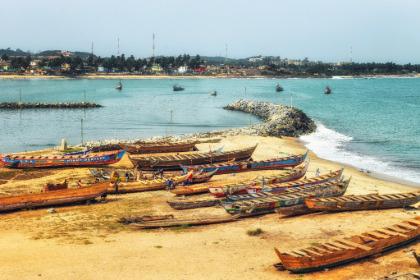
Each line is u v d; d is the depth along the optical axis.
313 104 180.75
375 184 57.28
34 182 55.44
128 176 55.22
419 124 117.69
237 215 42.22
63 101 178.00
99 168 63.75
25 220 41.59
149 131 108.44
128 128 112.88
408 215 43.50
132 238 36.97
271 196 46.34
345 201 44.03
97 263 31.83
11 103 159.00
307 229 39.47
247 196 46.59
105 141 85.25
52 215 43.16
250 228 39.66
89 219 41.91
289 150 79.31
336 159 74.25
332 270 31.14
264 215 43.47
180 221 40.62
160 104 173.25
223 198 46.97
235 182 56.50
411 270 30.95
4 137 98.75
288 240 36.84
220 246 35.44
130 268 31.11
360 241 33.59
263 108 143.38
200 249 34.75
